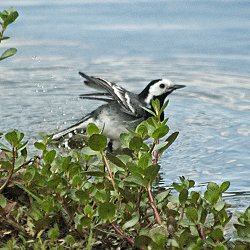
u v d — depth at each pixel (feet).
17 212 23.97
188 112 49.39
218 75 57.77
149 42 68.28
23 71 58.95
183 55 64.03
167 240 21.67
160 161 38.86
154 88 50.75
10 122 46.68
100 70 59.93
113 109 48.44
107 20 75.87
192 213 21.57
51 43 67.87
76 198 23.93
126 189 24.03
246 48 65.16
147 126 24.03
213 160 39.04
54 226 22.65
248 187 34.06
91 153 23.43
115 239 23.41
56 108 50.26
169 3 81.51
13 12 25.49
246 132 44.37
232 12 77.05
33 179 24.50
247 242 21.22
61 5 81.30
